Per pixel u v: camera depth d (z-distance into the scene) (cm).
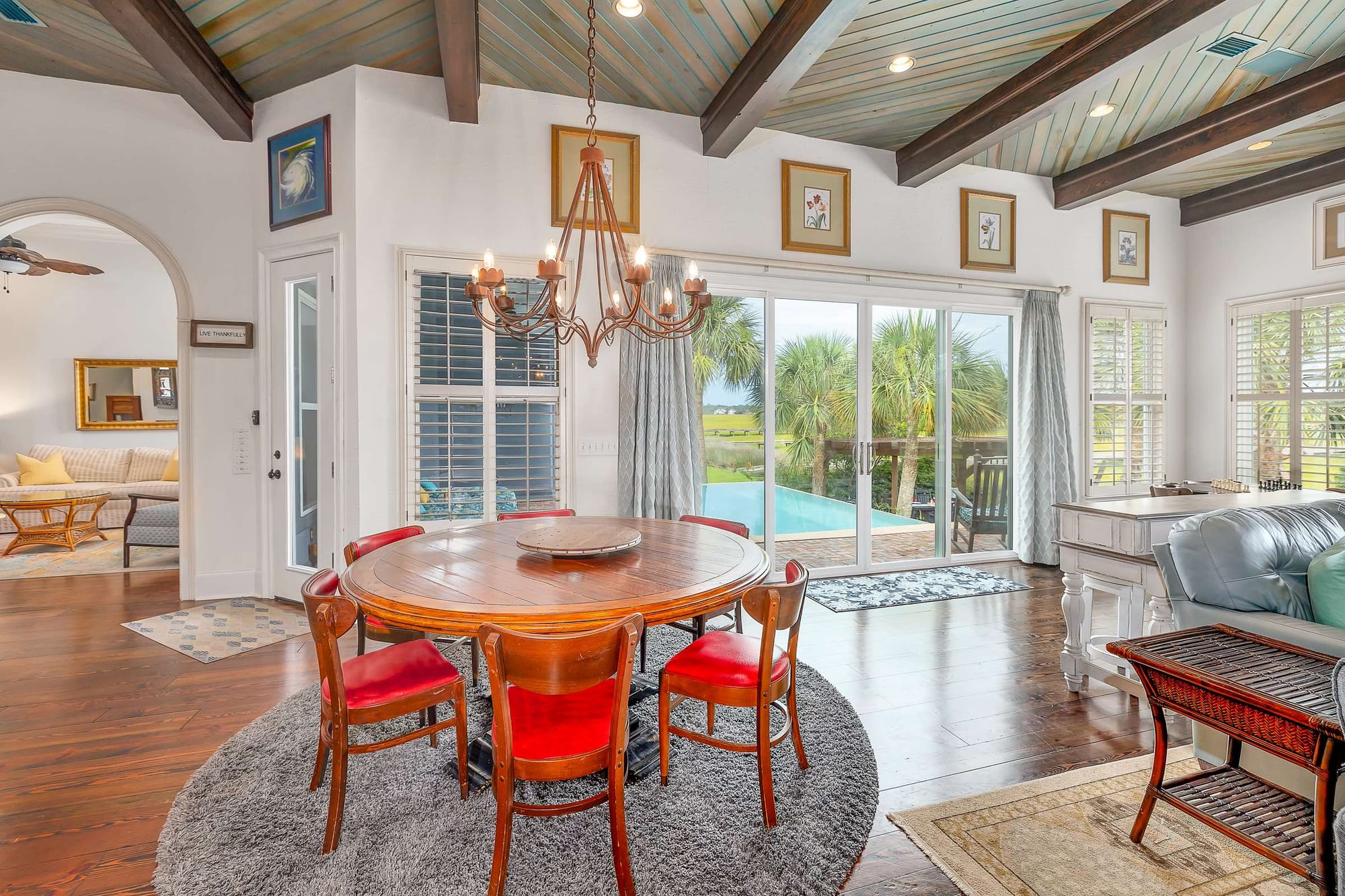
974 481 508
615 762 148
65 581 443
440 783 197
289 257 382
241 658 305
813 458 464
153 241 381
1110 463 538
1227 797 168
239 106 372
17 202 362
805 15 285
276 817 179
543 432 391
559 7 302
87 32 317
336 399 364
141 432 715
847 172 458
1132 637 263
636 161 402
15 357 670
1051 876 160
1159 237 559
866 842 173
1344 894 124
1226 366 540
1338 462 471
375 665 185
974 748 224
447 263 370
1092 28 317
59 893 153
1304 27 316
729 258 421
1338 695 130
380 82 359
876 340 477
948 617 371
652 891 151
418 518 370
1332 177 461
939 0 290
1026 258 513
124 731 234
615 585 179
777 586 172
